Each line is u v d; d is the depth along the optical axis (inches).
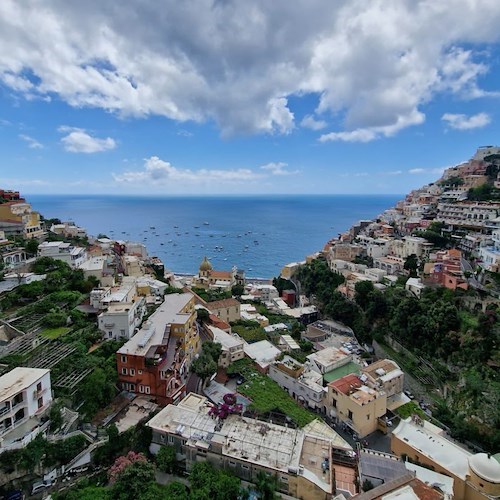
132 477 1453.0
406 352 3142.2
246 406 2149.4
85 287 2992.1
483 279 3257.9
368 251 5049.2
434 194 6343.5
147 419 1860.2
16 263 3169.3
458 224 4697.3
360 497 1280.8
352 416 2187.5
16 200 4618.6
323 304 4407.0
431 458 1700.3
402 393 2586.1
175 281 4906.5
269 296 4972.9
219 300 3900.1
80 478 1606.8
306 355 3083.2
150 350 2097.7
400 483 1350.9
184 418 1814.7
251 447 1626.5
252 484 1520.7
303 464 1582.2
